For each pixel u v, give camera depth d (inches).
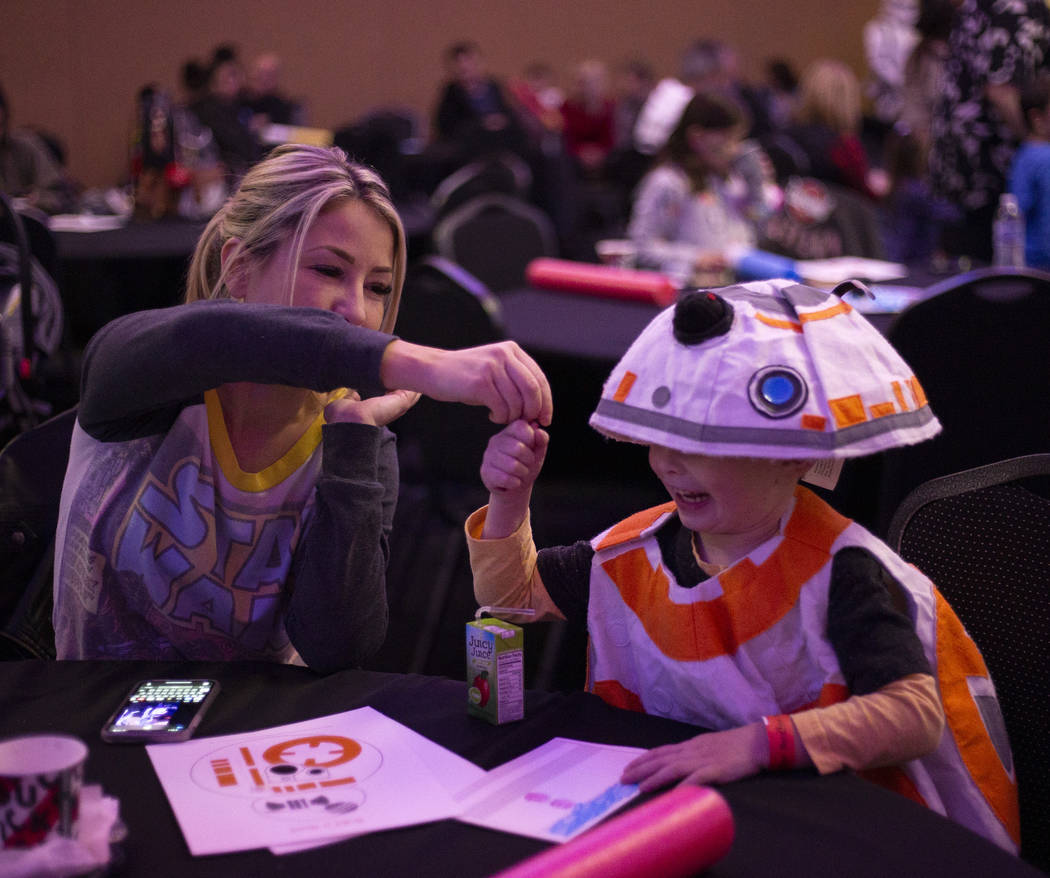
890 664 36.2
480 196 199.6
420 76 419.8
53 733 37.9
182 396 44.1
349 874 29.5
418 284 102.2
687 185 165.0
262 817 32.3
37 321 85.1
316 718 39.5
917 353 85.5
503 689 38.8
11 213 82.0
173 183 188.7
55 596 49.7
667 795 29.3
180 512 47.6
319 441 48.7
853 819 32.0
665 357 37.9
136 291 168.1
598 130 385.1
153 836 31.4
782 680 38.5
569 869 26.1
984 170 159.8
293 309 42.5
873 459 92.0
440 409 101.9
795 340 37.1
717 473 37.5
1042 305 81.6
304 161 48.9
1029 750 45.7
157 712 39.0
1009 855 30.6
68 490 49.3
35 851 28.1
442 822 32.3
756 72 474.6
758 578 38.7
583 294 131.6
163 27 369.7
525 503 44.3
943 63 169.8
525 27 433.7
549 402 43.0
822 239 154.9
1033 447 83.8
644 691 41.7
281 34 392.5
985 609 47.7
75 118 358.9
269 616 48.4
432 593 122.2
